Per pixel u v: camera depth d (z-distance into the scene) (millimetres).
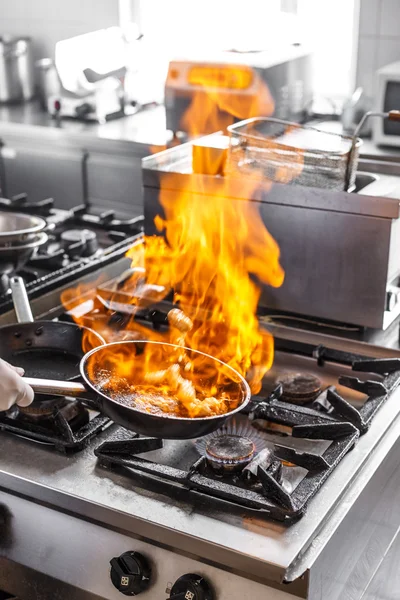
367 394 1275
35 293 1604
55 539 1088
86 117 2941
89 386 1031
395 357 1406
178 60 2436
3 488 1103
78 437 1130
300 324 1535
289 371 1399
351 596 1112
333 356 1403
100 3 3164
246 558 921
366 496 1084
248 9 3064
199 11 3174
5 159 3002
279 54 2486
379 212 1384
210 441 1093
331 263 1465
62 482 1058
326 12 2971
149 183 1584
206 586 975
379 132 2420
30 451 1130
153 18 3273
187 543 958
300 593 923
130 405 1067
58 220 2107
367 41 2727
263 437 1202
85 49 2867
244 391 1079
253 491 1012
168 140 2625
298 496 990
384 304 1443
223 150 1522
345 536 1029
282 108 2488
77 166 2832
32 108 3215
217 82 2389
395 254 1454
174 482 1046
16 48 3207
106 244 1989
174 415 1048
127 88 3062
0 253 1588
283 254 1504
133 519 989
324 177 1439
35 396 1178
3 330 1327
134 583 995
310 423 1172
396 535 1275
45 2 3283
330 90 3041
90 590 1081
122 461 1070
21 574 1145
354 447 1127
